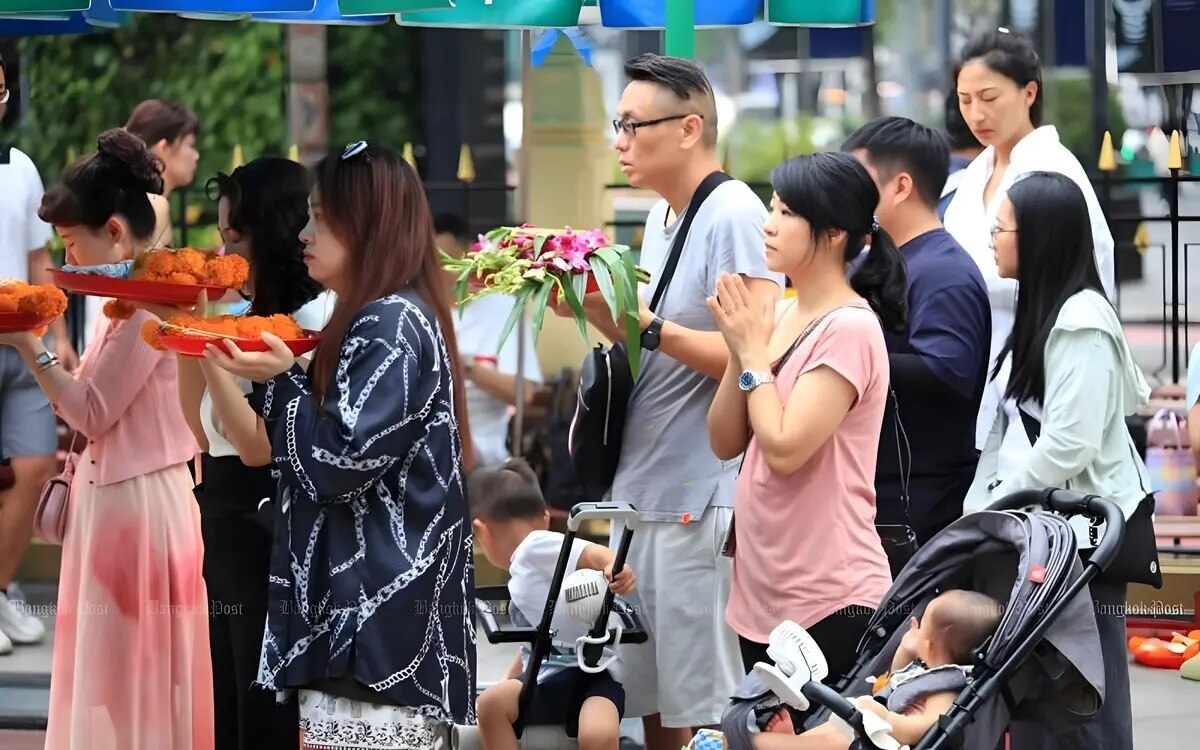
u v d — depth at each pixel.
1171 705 11.70
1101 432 8.02
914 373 8.45
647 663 8.81
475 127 17.75
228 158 18.22
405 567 6.62
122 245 8.17
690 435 8.50
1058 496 7.11
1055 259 8.13
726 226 8.33
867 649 7.18
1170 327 15.25
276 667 6.70
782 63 16.83
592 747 8.30
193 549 8.53
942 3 16.27
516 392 13.29
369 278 6.80
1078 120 15.38
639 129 8.49
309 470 6.59
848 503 7.42
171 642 8.41
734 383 7.78
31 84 18.22
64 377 8.17
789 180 7.49
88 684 8.29
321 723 6.69
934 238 8.88
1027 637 6.44
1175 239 14.78
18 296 7.95
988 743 6.71
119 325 8.16
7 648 12.58
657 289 8.62
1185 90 15.19
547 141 16.05
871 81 16.66
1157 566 8.20
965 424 8.66
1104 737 8.06
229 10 9.85
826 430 7.26
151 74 18.25
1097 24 15.27
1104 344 8.04
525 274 8.09
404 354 6.65
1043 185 8.16
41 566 14.88
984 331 8.73
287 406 6.70
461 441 7.18
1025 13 15.68
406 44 18.16
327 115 18.20
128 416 8.30
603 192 16.05
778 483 7.45
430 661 6.66
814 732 6.75
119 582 8.30
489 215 16.62
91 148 18.17
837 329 7.32
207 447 8.15
